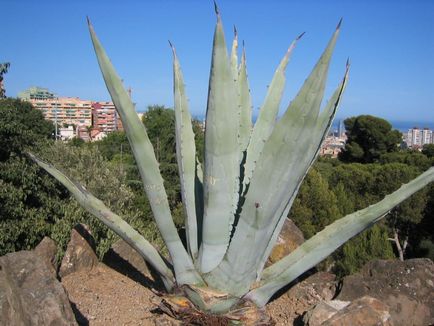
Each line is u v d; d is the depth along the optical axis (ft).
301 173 6.75
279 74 9.06
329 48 5.86
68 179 8.23
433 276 8.98
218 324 7.32
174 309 7.49
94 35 6.98
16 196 15.83
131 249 11.09
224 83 6.64
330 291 9.62
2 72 26.68
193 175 8.26
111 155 72.90
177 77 7.94
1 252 15.28
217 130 6.89
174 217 34.99
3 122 16.29
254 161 8.49
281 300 9.61
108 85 7.27
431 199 46.11
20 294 6.80
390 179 45.65
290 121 6.27
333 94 7.02
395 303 8.55
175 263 7.64
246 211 6.78
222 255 7.63
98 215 8.14
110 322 7.99
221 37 6.37
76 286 9.49
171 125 51.96
